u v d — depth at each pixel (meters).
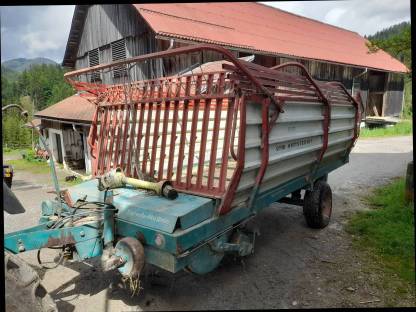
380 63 23.66
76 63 17.08
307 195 5.59
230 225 3.54
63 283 4.02
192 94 3.66
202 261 3.26
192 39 11.14
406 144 15.98
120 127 4.36
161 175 3.88
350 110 6.38
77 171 12.60
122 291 3.85
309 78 4.68
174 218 2.90
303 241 5.25
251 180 3.59
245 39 14.09
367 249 4.95
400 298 3.76
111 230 3.32
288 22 21.58
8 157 18.22
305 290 3.92
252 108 3.37
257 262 4.58
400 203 6.58
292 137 4.20
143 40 11.73
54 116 12.24
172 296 3.75
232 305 3.61
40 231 2.99
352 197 7.54
